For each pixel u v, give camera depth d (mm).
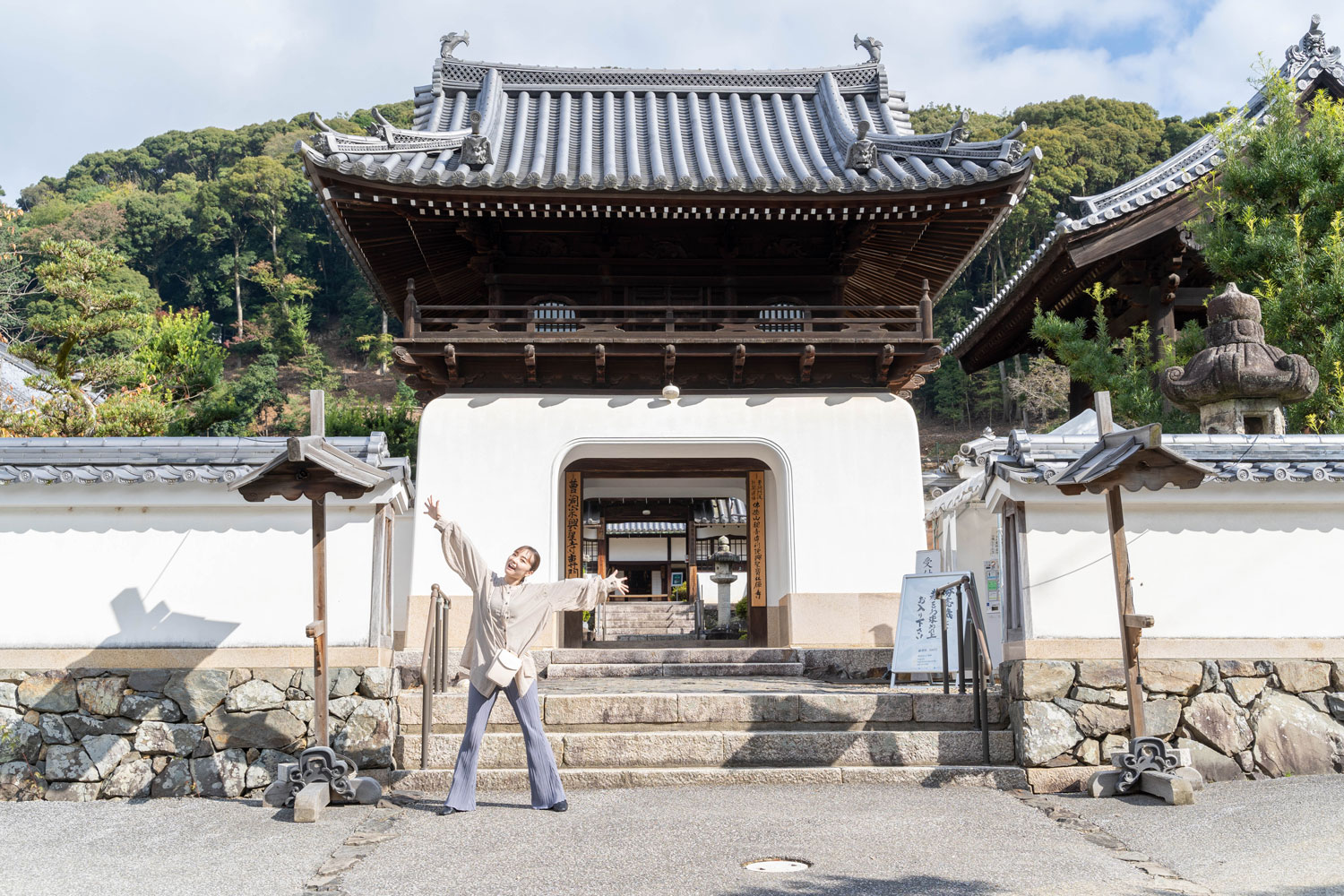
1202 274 14781
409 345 11188
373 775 6445
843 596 11281
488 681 5719
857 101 14969
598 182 10945
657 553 28812
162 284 77625
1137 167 55531
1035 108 62562
